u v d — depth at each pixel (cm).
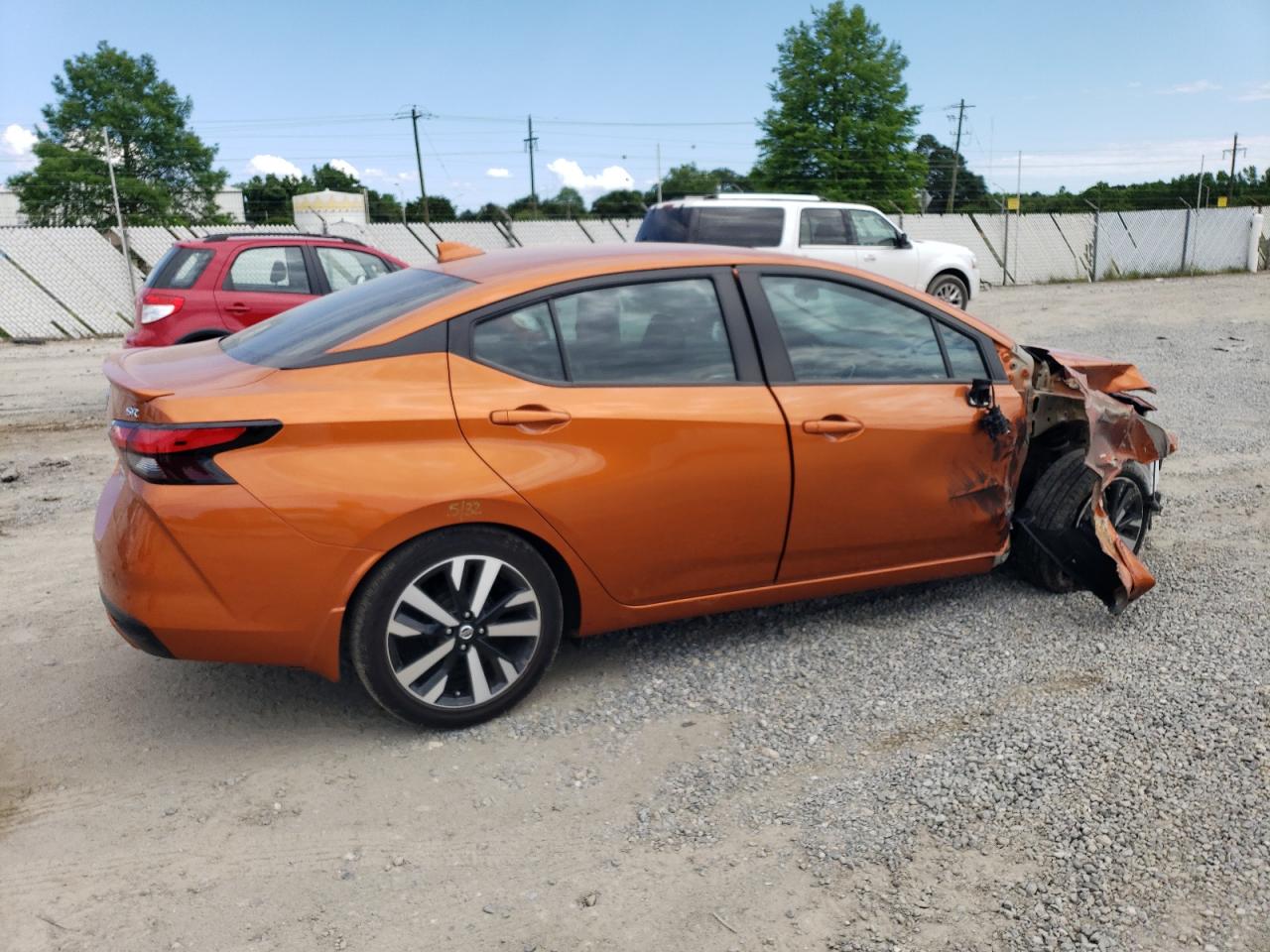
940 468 412
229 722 359
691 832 293
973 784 311
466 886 272
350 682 389
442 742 345
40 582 491
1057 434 479
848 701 368
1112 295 2339
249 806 308
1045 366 454
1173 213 3216
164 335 852
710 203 1429
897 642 418
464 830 296
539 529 343
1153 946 244
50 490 659
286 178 6612
